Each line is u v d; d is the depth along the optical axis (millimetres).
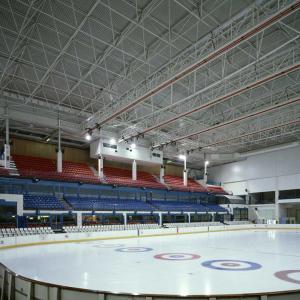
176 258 12016
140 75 19031
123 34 14984
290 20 14141
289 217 35969
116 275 8633
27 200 22969
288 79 19500
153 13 13836
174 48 16188
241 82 19578
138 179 33969
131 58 17359
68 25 13867
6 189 24047
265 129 24609
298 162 33281
